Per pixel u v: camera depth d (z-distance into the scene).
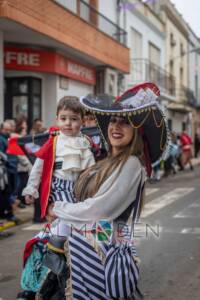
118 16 22.48
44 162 3.95
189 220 9.07
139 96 2.86
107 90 20.28
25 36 14.34
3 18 12.30
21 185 9.11
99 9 20.45
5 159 8.64
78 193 3.03
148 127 2.96
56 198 3.88
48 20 14.26
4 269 6.04
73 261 2.93
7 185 8.77
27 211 10.31
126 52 21.31
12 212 9.05
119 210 2.87
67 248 3.14
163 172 19.77
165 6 31.05
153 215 9.63
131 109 2.83
